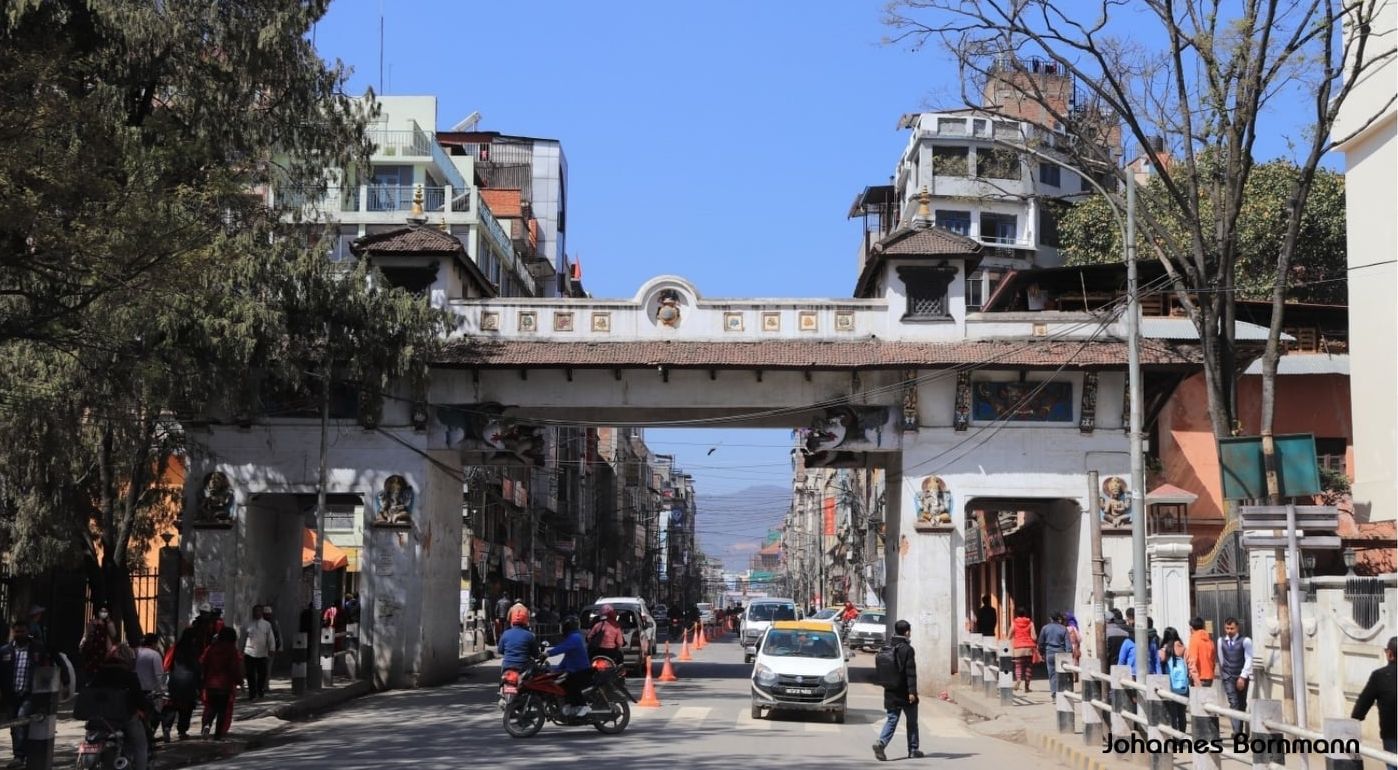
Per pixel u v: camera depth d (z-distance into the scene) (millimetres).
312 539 44531
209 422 32750
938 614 32219
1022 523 39656
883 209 68125
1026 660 29078
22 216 14516
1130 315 22375
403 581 32750
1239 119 28203
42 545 25172
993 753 19906
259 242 25906
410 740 20562
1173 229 40500
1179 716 17047
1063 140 30766
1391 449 28500
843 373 33219
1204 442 38000
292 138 25922
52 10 20516
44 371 21688
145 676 18062
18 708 17734
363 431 33219
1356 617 17391
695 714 24812
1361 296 29781
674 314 33469
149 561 36750
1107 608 27609
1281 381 38500
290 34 24547
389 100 62062
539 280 73375
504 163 75250
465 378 33344
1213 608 25688
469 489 54438
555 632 54844
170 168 20422
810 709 23875
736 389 33250
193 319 23172
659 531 137000
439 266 33531
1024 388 32906
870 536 74312
